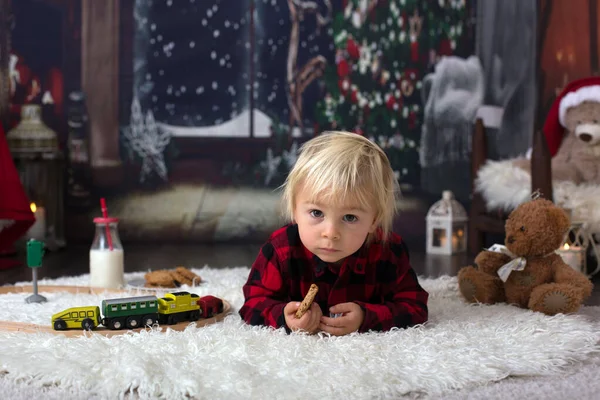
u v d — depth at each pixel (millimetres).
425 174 4316
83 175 4156
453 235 3744
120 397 1085
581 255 2422
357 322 1437
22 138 3795
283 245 1531
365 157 1372
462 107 4285
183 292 1579
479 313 1685
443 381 1154
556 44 4133
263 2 4242
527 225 1799
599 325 1568
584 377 1229
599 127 3195
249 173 4270
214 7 4219
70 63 4129
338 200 1327
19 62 4078
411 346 1312
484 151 3818
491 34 4254
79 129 4145
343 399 1067
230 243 4250
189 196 4238
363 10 4273
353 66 4289
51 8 4098
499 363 1238
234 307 1810
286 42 4258
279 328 1435
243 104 4254
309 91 4277
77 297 1972
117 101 4172
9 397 1088
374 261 1545
